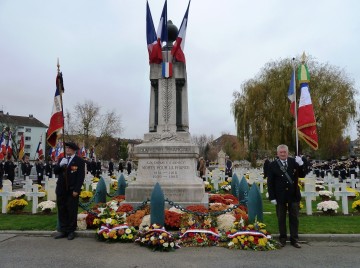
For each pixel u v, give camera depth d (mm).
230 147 85438
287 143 32719
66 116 60875
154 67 12047
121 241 7750
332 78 33500
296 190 7629
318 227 9031
